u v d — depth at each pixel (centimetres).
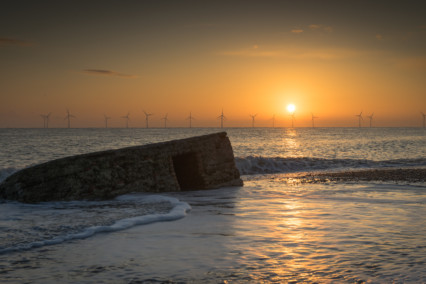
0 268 436
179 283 390
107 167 1027
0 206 878
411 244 537
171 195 1059
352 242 549
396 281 394
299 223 680
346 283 390
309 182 1423
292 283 391
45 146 5553
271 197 1023
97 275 414
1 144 6053
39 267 441
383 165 2442
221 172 1251
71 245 536
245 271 427
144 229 638
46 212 793
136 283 390
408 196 1029
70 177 977
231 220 711
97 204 902
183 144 1173
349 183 1370
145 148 1102
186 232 614
